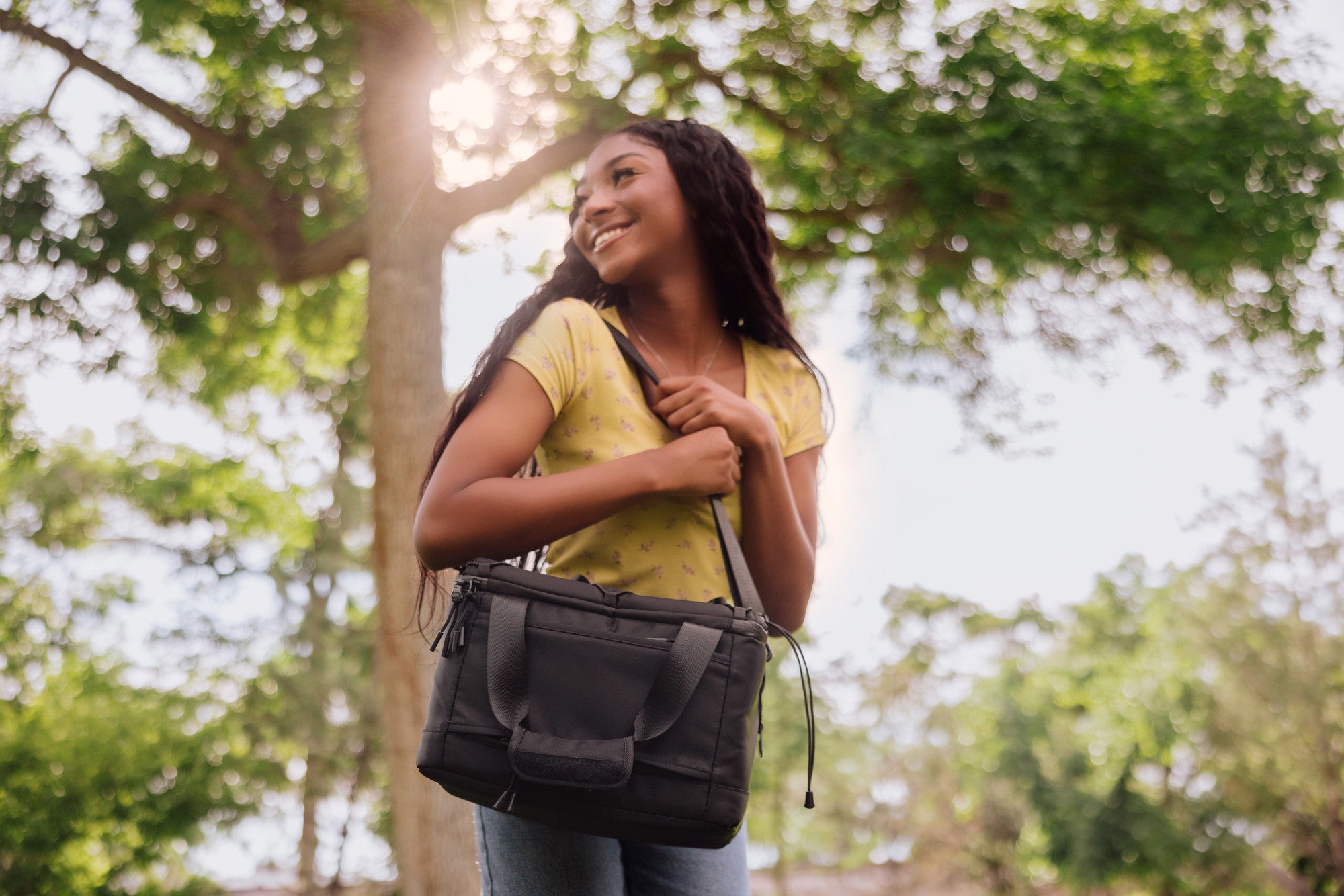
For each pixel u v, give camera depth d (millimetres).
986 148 8359
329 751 19906
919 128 8664
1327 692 24922
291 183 9492
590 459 1431
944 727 29484
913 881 29062
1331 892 25359
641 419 1465
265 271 9836
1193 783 27297
